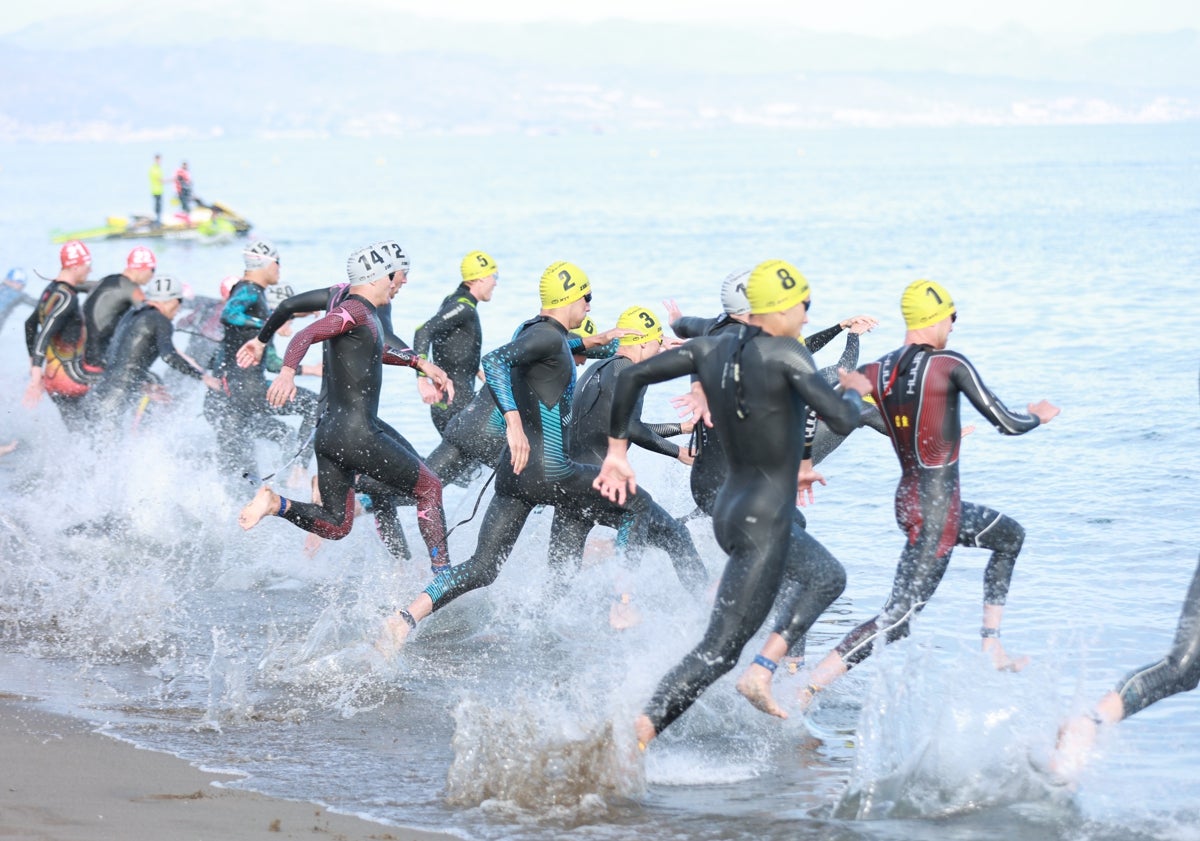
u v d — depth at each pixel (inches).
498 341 1455.5
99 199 6127.0
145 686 533.0
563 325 569.0
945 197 4741.6
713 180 7027.6
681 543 602.2
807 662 552.4
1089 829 394.6
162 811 394.9
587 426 619.5
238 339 887.1
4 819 382.9
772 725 494.6
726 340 456.8
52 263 2763.3
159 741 466.0
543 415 568.7
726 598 443.5
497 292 1991.9
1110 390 1121.4
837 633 592.4
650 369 466.0
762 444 444.8
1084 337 1418.6
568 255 2731.3
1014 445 942.4
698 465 558.3
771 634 465.1
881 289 2022.6
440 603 569.6
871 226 3412.9
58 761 440.5
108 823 382.0
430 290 2032.5
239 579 699.4
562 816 404.2
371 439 592.7
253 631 610.9
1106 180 5610.2
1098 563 674.8
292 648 578.6
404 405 1155.9
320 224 4047.7
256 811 398.3
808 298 446.9
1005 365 1267.2
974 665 526.0
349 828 386.6
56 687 529.3
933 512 494.0
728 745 478.3
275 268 903.1
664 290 2062.0
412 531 768.3
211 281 2363.4
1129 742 466.6
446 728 486.6
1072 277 2042.3
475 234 3420.3
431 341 775.1
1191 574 650.2
